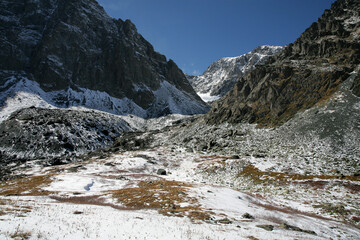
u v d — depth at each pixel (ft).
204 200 149.48
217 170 285.84
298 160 274.16
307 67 453.99
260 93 476.54
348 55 426.51
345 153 262.47
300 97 410.93
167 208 130.41
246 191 206.28
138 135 648.38
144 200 148.97
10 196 158.40
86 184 221.05
